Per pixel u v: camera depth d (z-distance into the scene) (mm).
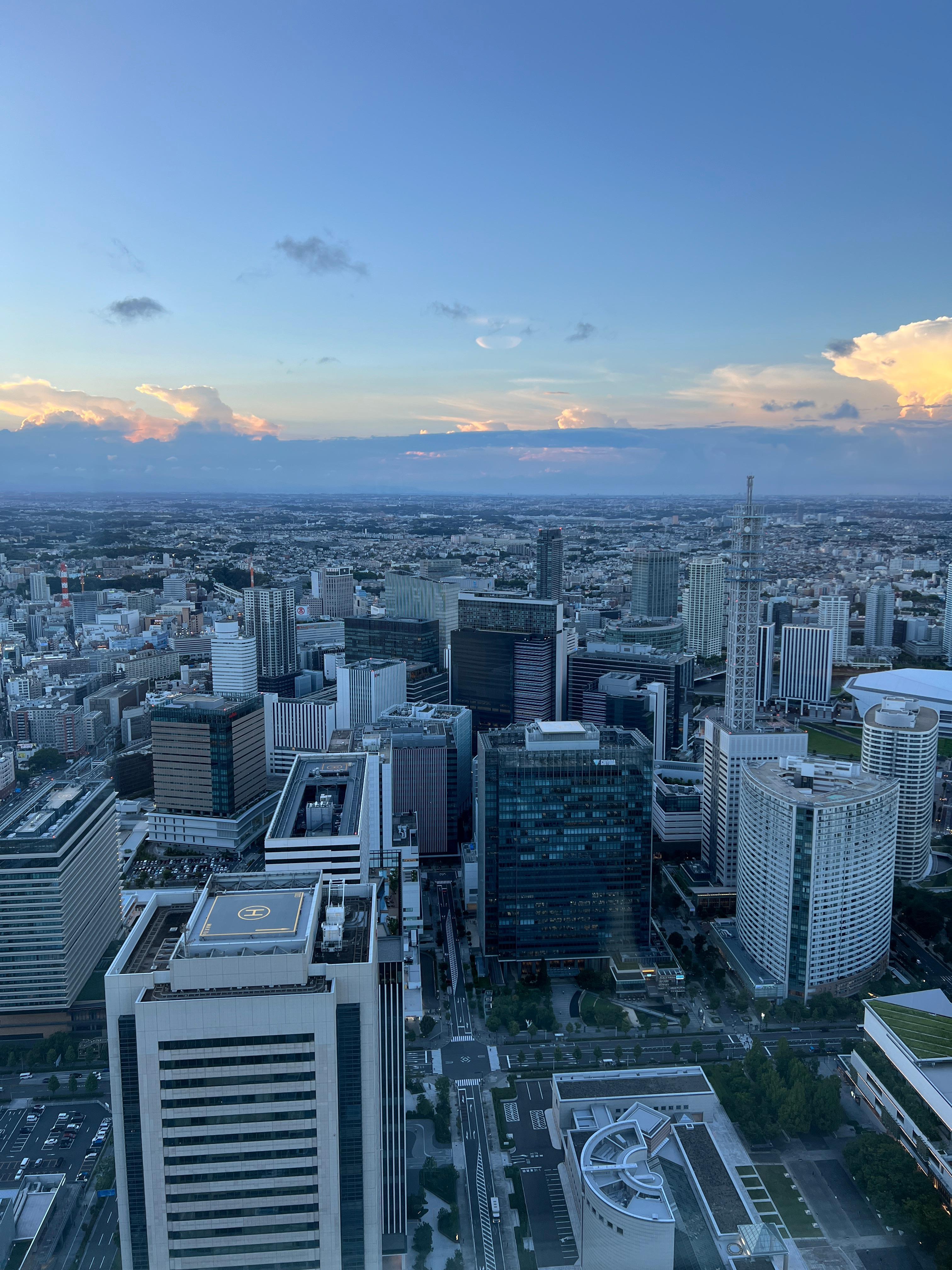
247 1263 169875
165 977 162250
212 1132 163500
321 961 170125
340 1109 169250
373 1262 175375
